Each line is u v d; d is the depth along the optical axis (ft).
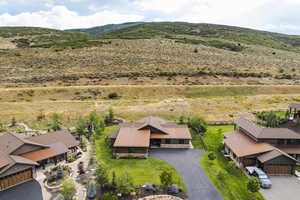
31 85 292.40
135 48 439.22
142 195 94.27
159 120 176.96
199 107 239.30
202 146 149.28
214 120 203.21
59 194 93.71
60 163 122.93
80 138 157.89
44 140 130.00
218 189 100.42
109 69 349.00
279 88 307.37
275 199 93.71
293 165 111.96
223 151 139.54
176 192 96.02
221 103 252.62
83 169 115.65
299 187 102.32
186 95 286.66
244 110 230.89
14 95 259.19
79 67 351.25
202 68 365.61
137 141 136.46
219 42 543.80
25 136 134.10
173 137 146.61
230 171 116.16
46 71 333.83
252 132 134.82
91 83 308.81
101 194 94.38
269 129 132.16
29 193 95.61
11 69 332.39
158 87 296.30
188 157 132.87
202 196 95.04
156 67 361.10
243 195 96.43
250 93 296.71
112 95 273.54
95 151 139.64
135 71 345.10
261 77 349.20
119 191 92.63
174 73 343.26
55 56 386.93
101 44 458.50
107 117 197.57
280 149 124.57
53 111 219.41
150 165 122.62
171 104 248.32
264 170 112.78
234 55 446.19
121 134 145.07
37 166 116.47
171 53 423.23
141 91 288.92
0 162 100.58
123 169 117.70
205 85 309.42
